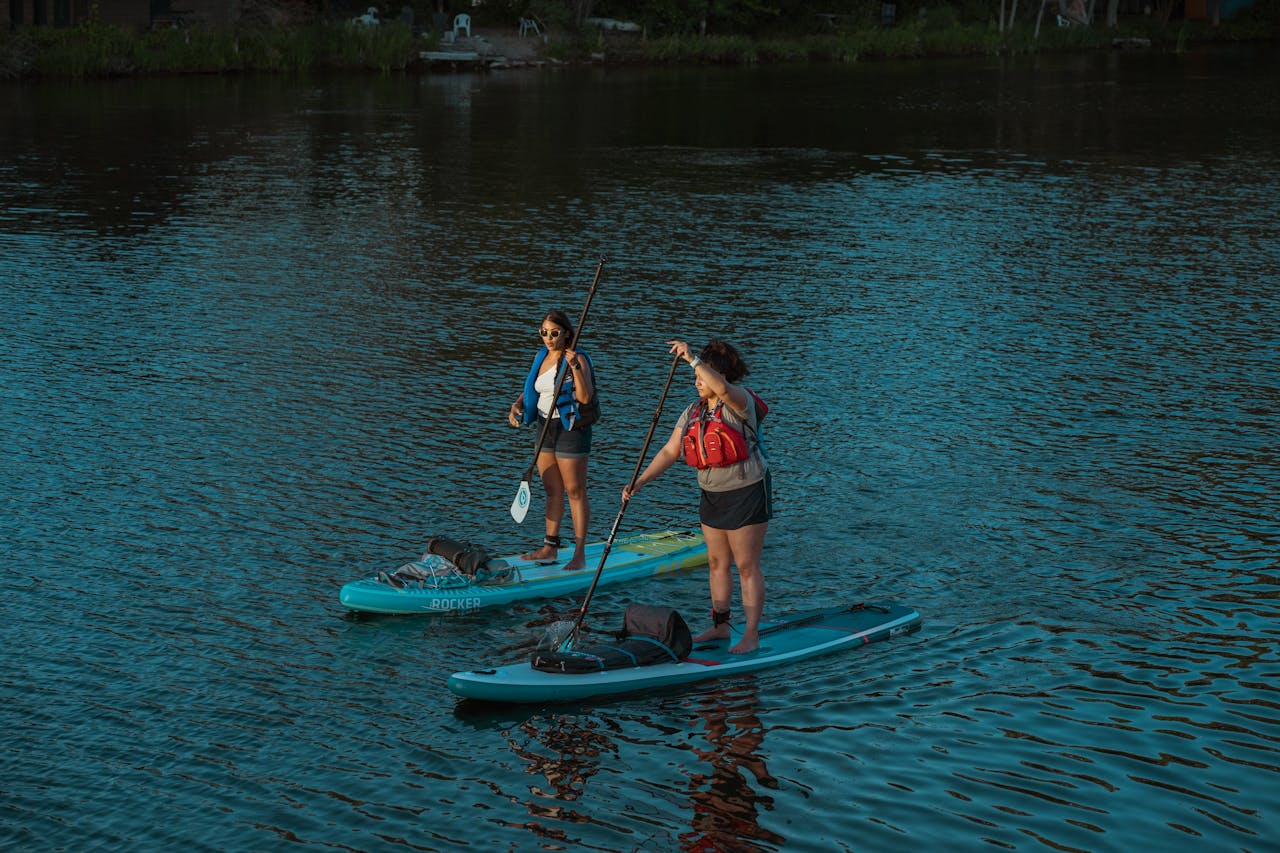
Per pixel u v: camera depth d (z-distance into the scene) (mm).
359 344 14766
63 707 7117
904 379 13508
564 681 7191
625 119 37719
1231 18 78938
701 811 6176
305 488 10438
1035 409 12539
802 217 23047
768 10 63625
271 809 6199
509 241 20672
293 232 21219
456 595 8414
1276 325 15672
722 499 7547
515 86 47188
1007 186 26531
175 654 7746
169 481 10555
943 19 67438
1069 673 7523
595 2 59875
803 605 8445
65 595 8500
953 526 9734
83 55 46625
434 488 10477
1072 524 9766
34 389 12984
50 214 22484
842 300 16984
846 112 40125
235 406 12523
